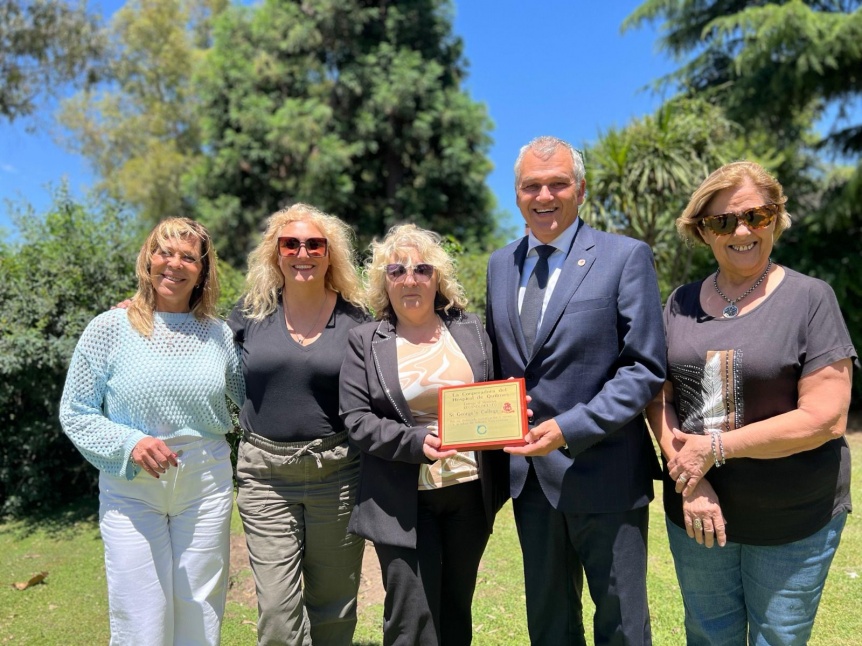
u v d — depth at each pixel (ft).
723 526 6.81
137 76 77.05
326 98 56.85
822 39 29.40
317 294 8.87
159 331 7.98
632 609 7.32
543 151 7.80
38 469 19.11
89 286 19.21
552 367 7.55
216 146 57.82
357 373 8.06
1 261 19.22
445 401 7.38
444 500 7.82
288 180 55.62
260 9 58.85
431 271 7.99
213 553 7.93
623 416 6.93
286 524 8.39
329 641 8.75
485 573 13.21
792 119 35.29
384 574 7.75
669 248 28.50
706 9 38.22
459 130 58.08
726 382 6.82
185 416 7.80
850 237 30.76
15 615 12.46
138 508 7.56
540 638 7.98
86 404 7.76
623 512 7.39
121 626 7.38
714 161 27.20
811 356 6.56
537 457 7.66
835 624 10.57
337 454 8.45
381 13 59.26
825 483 6.73
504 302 8.15
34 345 17.80
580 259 7.73
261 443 8.45
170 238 7.92
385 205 59.31
